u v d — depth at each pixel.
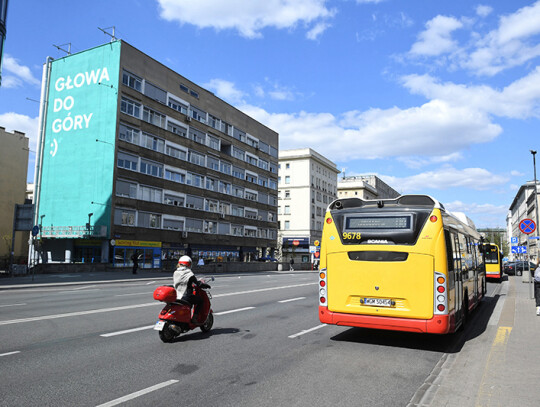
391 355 7.39
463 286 10.02
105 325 9.64
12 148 59.38
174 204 49.56
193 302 8.41
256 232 66.31
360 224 8.38
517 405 4.52
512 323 10.13
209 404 4.77
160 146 47.81
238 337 8.62
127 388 5.27
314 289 20.66
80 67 44.69
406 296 7.84
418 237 7.90
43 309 12.38
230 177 60.72
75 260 42.75
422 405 4.71
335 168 97.62
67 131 44.34
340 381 5.75
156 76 47.88
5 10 29.34
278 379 5.79
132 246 43.03
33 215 27.83
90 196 42.12
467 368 6.20
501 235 128.88
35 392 5.07
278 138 74.44
